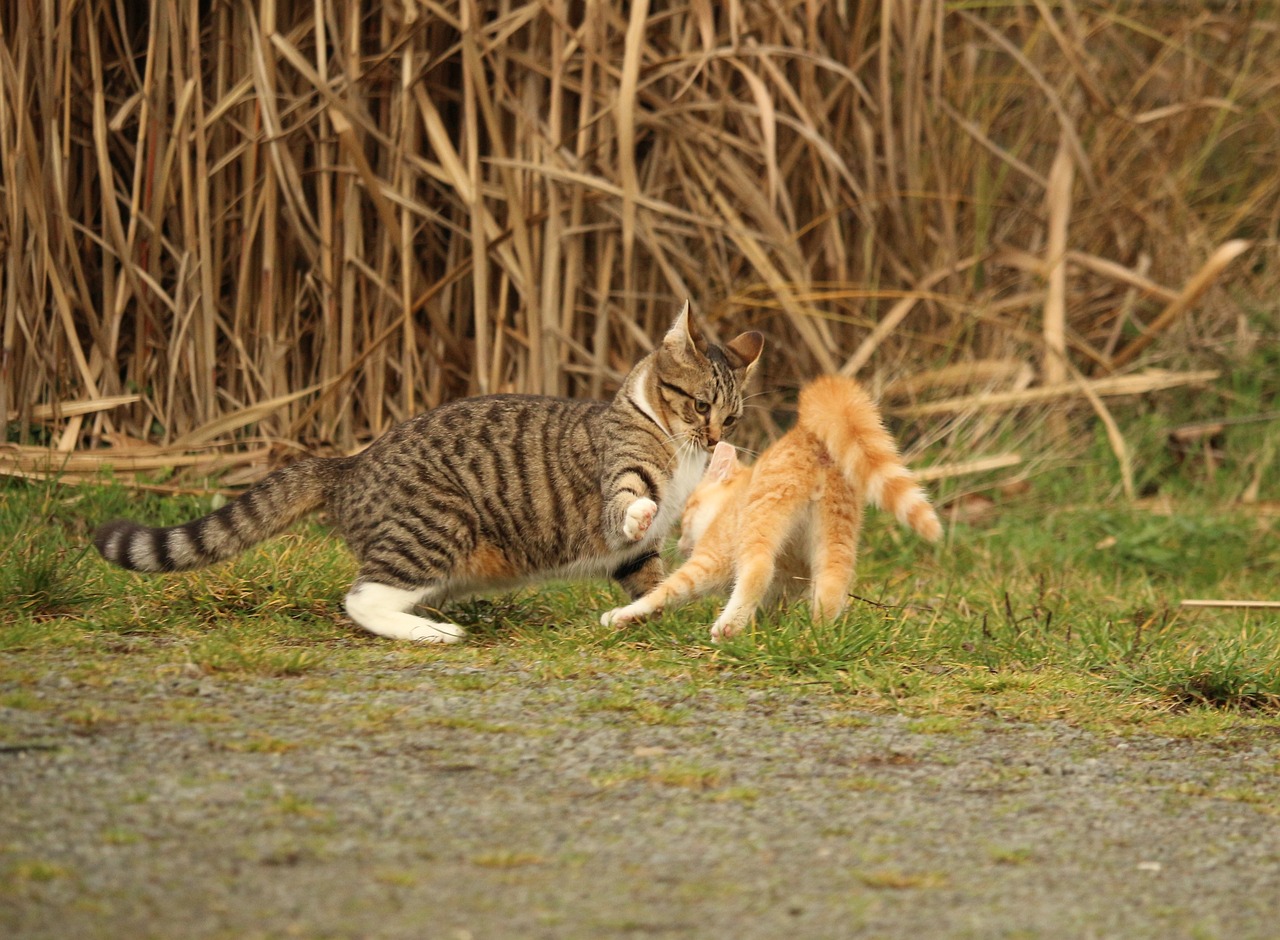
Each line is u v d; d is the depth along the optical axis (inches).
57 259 482.3
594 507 366.6
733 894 185.3
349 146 467.8
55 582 339.6
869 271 583.2
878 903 185.0
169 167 486.6
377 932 167.5
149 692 263.7
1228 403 621.3
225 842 192.7
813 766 246.5
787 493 343.3
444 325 510.3
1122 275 583.8
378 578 341.1
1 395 473.4
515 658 314.3
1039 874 199.6
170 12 480.4
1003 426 566.3
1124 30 698.8
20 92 466.3
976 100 647.8
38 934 161.5
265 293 498.6
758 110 526.9
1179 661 331.0
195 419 496.1
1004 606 401.4
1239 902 192.5
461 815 210.2
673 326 380.5
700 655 322.3
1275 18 708.7
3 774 212.4
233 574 356.5
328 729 247.8
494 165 521.3
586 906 178.9
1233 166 709.3
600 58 503.8
